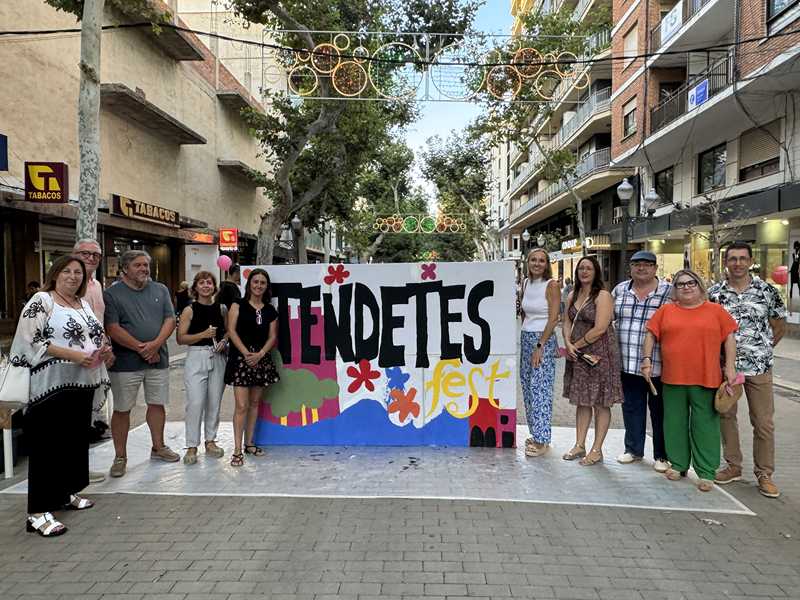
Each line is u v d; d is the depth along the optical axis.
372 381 5.67
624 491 4.45
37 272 13.13
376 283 5.63
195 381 5.16
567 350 5.09
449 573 3.21
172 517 3.99
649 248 24.78
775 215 14.67
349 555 3.42
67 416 3.95
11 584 3.14
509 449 5.55
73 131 13.23
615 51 23.78
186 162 20.03
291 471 4.91
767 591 3.06
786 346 13.81
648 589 3.07
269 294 5.35
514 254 52.28
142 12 8.91
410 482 4.63
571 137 30.22
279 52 15.62
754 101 15.05
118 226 15.04
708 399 4.46
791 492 4.52
